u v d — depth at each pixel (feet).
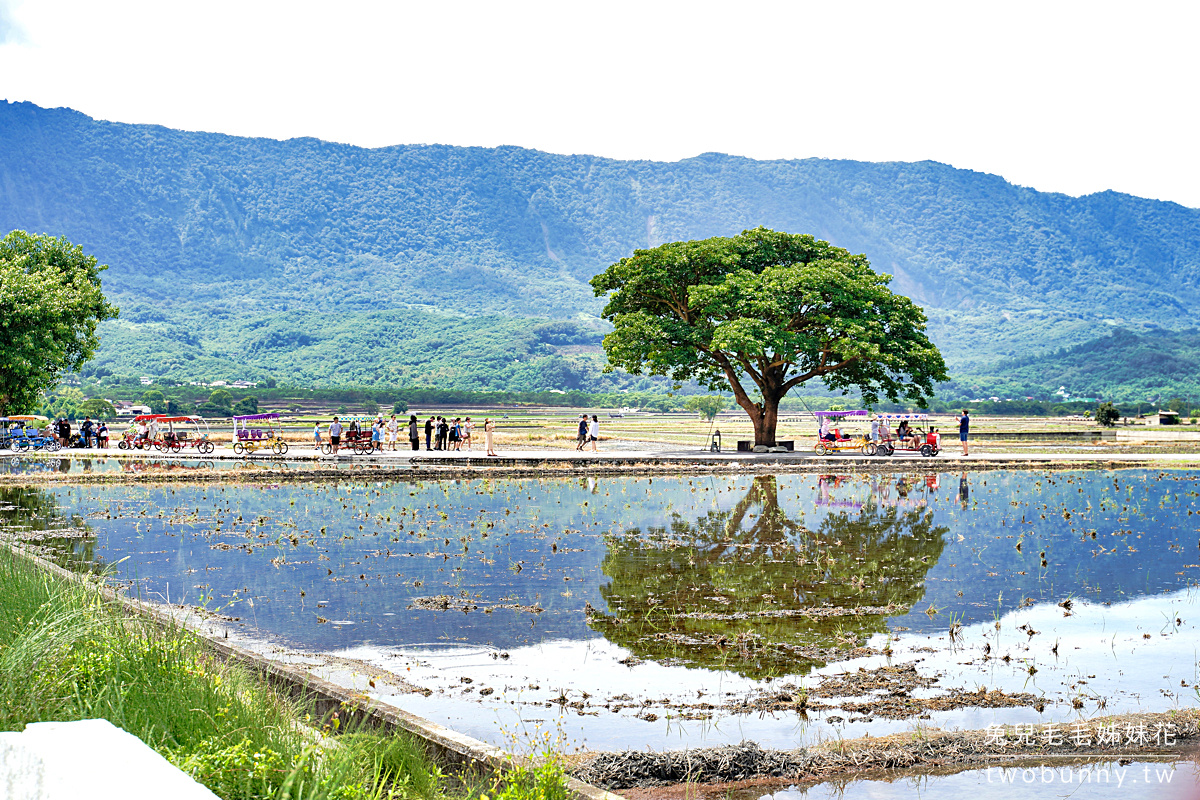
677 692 32.19
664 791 24.09
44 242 176.04
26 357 150.20
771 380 151.84
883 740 26.94
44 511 80.69
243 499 90.99
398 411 516.73
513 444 185.47
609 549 62.34
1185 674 34.71
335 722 24.48
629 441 201.67
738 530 71.67
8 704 21.15
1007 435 215.10
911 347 147.33
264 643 37.86
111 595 37.68
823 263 148.87
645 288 153.48
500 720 29.17
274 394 561.84
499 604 45.68
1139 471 134.10
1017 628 41.70
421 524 73.67
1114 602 47.37
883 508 86.84
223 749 19.61
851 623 42.37
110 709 21.45
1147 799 23.62
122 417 400.26
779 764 25.41
